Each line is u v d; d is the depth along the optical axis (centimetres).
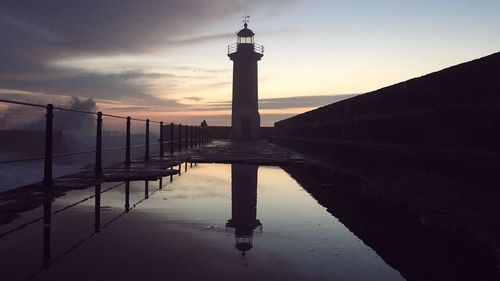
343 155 1045
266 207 496
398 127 694
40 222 388
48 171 604
